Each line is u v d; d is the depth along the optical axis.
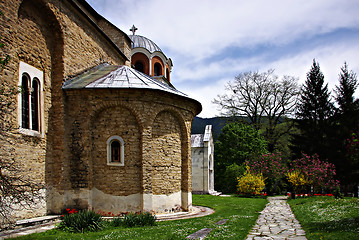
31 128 11.75
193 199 22.52
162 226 10.68
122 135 13.66
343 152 31.42
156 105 14.16
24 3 11.76
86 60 15.55
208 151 30.91
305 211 15.02
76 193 13.00
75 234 9.34
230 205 18.83
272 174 29.67
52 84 13.30
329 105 35.28
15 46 10.92
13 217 10.36
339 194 19.48
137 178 13.59
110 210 13.27
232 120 41.19
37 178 11.81
